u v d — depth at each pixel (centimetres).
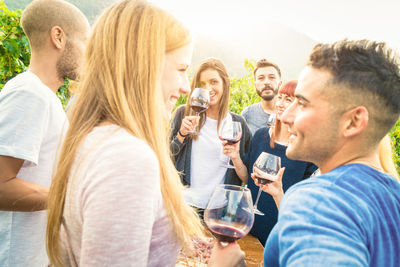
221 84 252
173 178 77
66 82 348
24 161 112
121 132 64
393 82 54
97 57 73
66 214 63
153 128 73
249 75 762
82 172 60
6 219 112
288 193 58
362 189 51
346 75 55
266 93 364
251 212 90
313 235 43
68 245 67
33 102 109
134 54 72
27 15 123
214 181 238
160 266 71
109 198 53
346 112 56
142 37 72
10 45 322
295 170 197
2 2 318
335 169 57
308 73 60
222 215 87
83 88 73
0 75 337
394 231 49
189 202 206
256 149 225
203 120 256
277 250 54
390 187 55
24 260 116
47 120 115
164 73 81
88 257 53
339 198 48
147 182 57
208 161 242
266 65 364
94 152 60
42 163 117
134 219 54
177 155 241
